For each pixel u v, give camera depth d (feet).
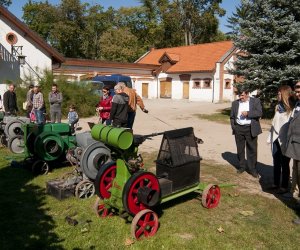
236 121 25.11
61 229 16.38
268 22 60.39
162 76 126.62
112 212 17.93
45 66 71.26
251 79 62.85
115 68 116.88
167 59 124.16
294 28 58.29
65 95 62.90
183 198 20.27
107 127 16.57
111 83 85.40
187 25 189.26
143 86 126.41
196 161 18.62
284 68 60.18
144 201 15.44
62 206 19.17
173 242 15.25
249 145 24.77
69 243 15.12
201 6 188.14
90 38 180.86
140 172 16.02
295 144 17.34
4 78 71.87
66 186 20.38
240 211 18.65
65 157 26.53
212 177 24.70
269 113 66.23
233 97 115.03
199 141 19.26
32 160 25.96
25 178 24.16
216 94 111.24
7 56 72.02
